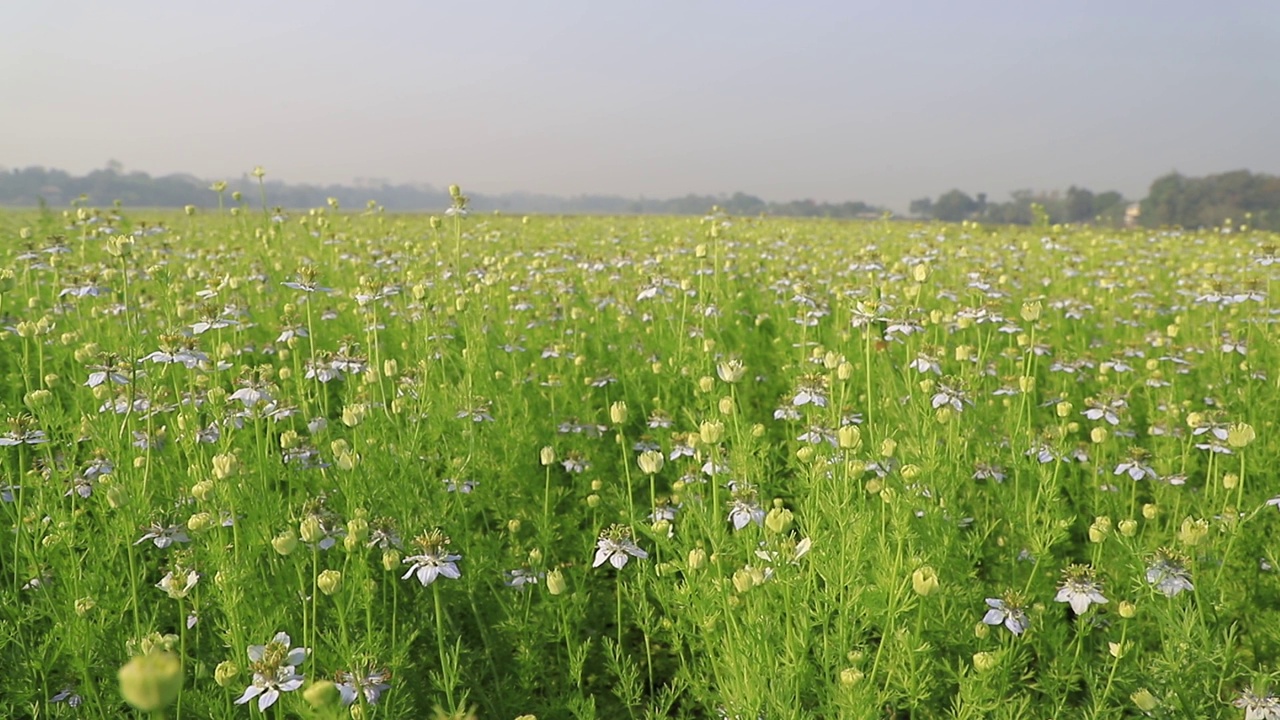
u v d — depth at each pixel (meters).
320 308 7.90
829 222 23.20
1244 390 5.77
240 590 3.22
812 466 3.87
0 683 3.24
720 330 7.98
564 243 12.75
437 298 7.50
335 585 2.91
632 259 10.47
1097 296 9.72
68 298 7.04
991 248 12.88
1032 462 4.46
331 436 4.83
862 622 3.37
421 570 3.26
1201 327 7.98
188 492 4.03
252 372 4.18
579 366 6.85
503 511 4.86
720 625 3.52
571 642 4.02
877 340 5.64
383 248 10.37
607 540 3.71
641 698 4.00
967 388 4.80
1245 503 4.75
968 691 3.08
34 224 14.74
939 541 3.87
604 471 5.68
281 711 2.76
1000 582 4.07
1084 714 3.27
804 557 3.37
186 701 3.13
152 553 4.11
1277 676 3.21
